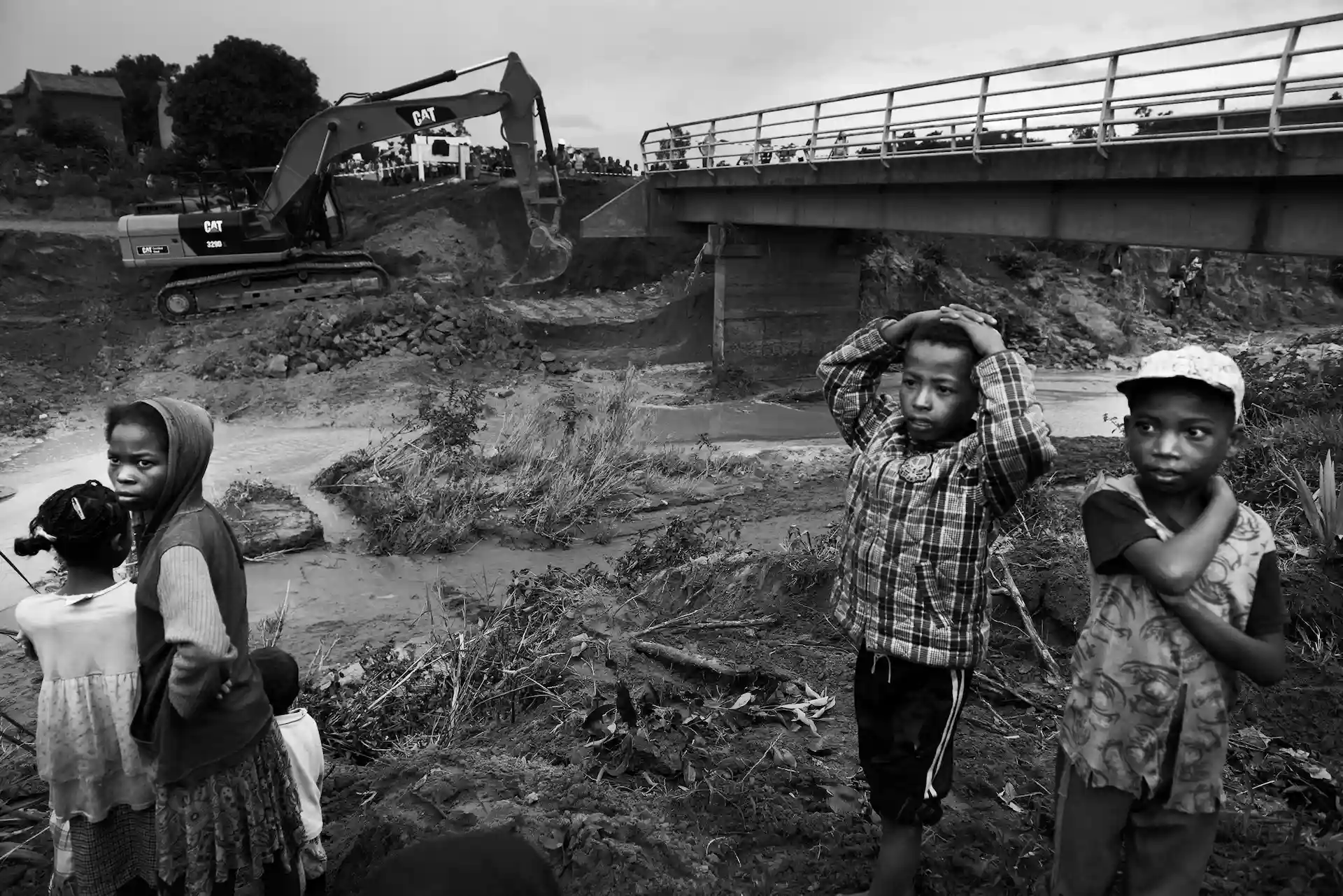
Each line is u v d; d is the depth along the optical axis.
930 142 20.47
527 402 19.73
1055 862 2.49
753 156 22.17
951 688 2.59
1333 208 11.88
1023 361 2.46
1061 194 15.90
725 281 24.39
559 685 5.20
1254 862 3.04
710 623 5.98
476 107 22.36
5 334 20.58
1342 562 5.80
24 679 7.20
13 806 4.09
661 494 12.69
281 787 2.81
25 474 14.38
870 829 3.44
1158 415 2.08
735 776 3.92
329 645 7.76
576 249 28.28
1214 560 2.11
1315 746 4.07
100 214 28.97
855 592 2.72
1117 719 2.23
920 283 30.12
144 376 19.72
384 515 11.22
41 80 47.78
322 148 21.75
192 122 33.22
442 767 3.79
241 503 11.49
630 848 3.00
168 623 2.37
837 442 17.25
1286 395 12.01
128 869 2.79
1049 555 6.39
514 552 10.56
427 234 28.45
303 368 20.22
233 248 21.59
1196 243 13.77
